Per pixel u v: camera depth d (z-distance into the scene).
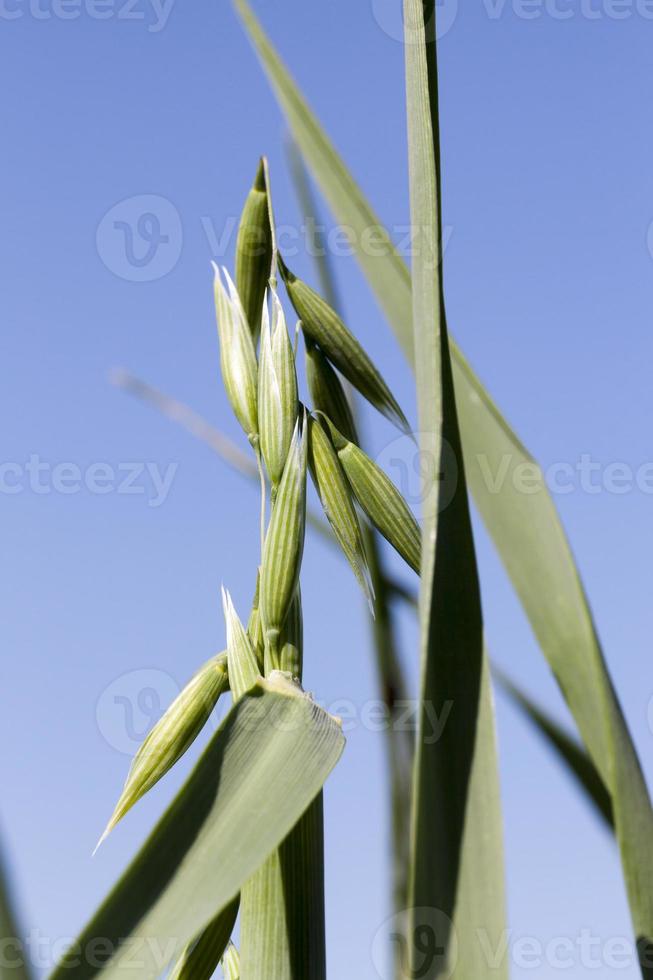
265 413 0.29
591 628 0.28
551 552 0.30
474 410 0.31
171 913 0.26
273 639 0.29
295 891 0.28
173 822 0.26
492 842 0.25
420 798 0.25
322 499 0.29
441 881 0.25
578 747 0.30
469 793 0.25
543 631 0.30
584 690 0.29
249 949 0.28
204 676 0.29
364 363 0.30
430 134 0.27
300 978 0.28
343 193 0.33
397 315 0.32
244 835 0.26
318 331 0.30
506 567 0.30
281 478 0.29
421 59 0.27
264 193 0.31
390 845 0.27
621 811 0.27
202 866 0.26
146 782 0.29
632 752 0.27
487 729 0.26
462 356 0.31
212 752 0.27
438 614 0.26
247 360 0.30
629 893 0.27
